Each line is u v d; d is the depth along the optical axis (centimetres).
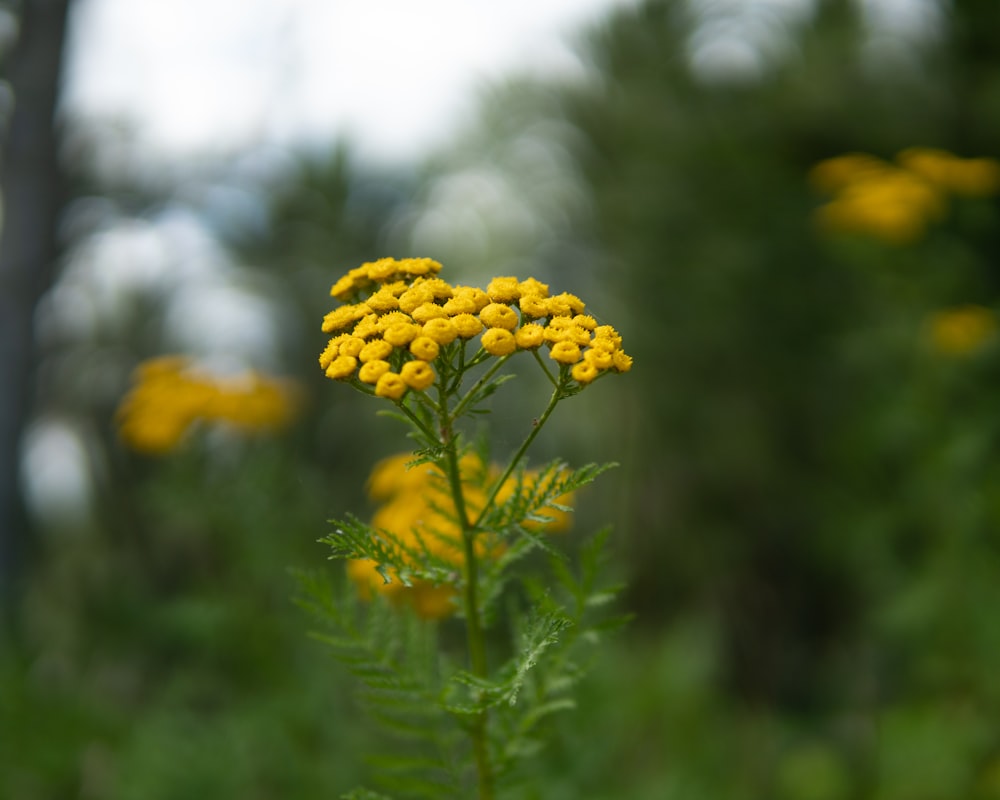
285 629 434
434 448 183
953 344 539
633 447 773
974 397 546
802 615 766
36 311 699
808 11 805
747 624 761
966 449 514
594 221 785
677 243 770
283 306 705
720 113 794
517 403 620
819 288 762
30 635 566
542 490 186
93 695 505
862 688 666
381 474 328
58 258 709
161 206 713
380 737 381
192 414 462
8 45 694
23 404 691
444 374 185
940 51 783
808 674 748
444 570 189
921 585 529
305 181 718
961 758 479
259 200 733
